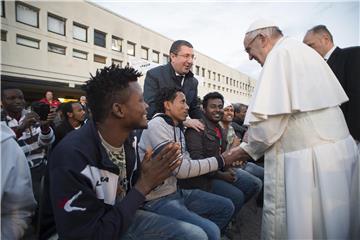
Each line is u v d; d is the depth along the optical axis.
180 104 1.81
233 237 2.41
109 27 17.17
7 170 1.08
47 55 14.27
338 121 1.49
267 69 1.50
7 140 1.11
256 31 1.62
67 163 1.02
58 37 14.77
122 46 18.12
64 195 0.98
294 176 1.44
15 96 2.70
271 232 1.56
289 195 1.45
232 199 2.25
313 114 1.45
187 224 1.38
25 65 13.35
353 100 1.88
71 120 2.96
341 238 1.39
